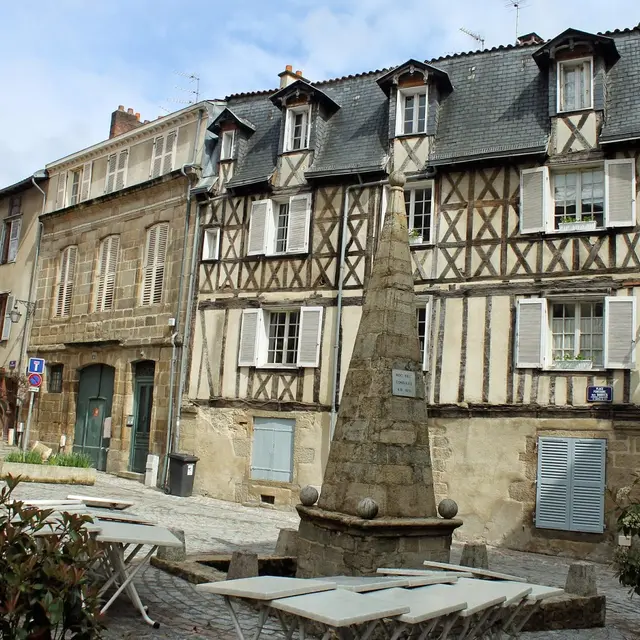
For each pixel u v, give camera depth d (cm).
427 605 445
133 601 618
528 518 1327
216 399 1706
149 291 1945
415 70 1555
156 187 1958
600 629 723
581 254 1355
